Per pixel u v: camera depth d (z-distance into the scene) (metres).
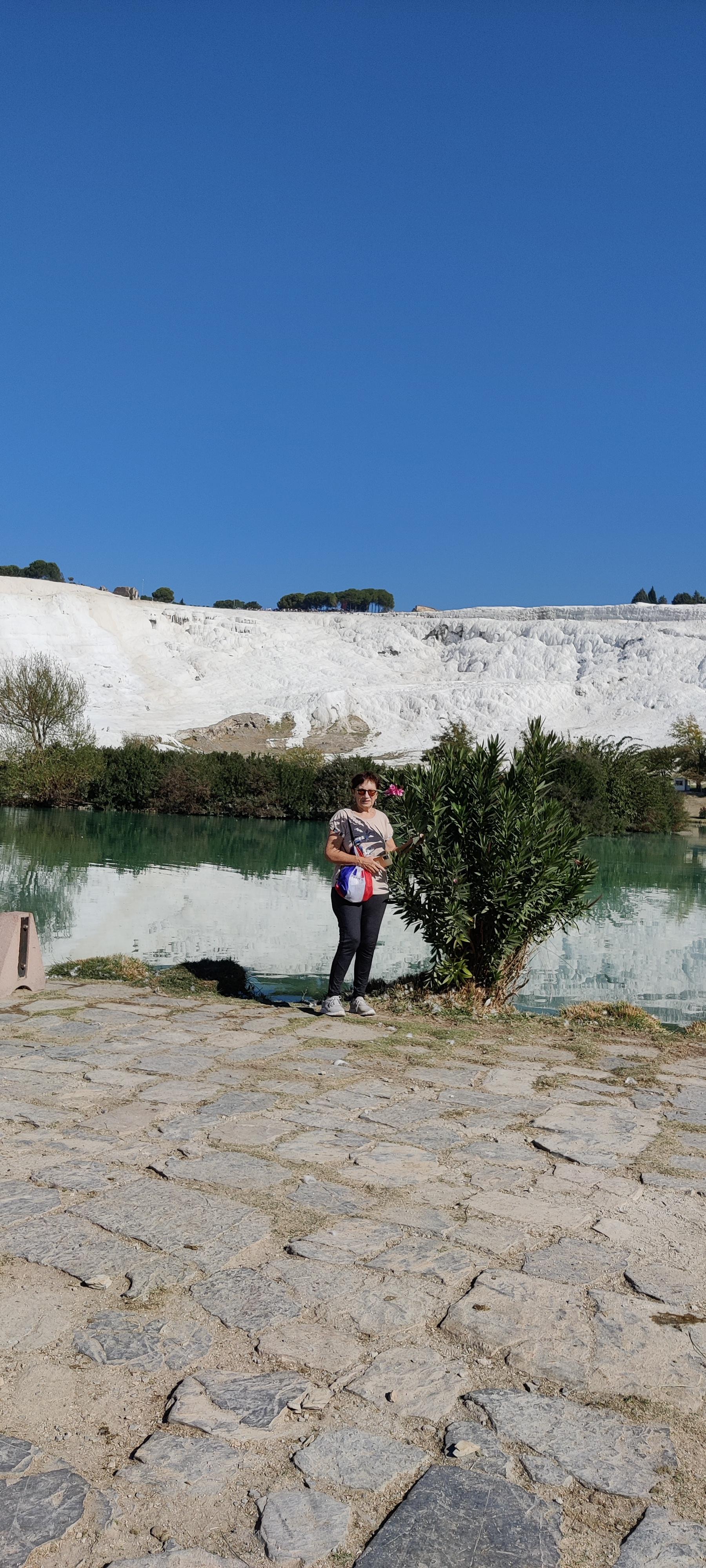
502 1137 4.05
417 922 7.36
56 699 40.91
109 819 31.03
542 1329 2.54
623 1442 2.12
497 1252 2.96
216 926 11.09
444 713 64.25
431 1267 2.85
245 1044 5.53
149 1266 2.80
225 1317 2.55
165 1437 2.09
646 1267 2.90
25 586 88.19
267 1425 2.13
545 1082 4.99
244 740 56.47
